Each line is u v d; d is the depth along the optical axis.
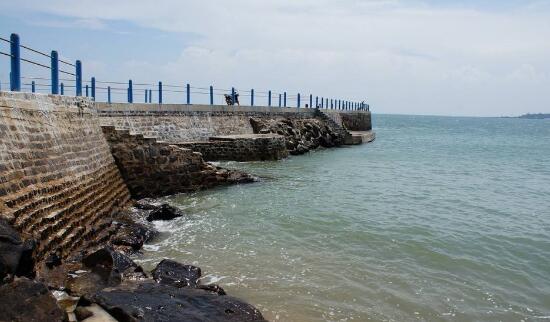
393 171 29.02
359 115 66.38
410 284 10.08
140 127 25.25
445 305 9.12
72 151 13.51
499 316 8.76
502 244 13.21
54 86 14.12
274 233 13.70
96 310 7.34
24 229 8.59
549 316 8.81
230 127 34.03
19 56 11.48
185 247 12.27
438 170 30.45
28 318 6.23
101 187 15.19
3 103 9.96
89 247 11.06
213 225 14.55
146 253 11.75
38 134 11.46
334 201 18.62
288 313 8.54
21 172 9.81
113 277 8.84
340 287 9.77
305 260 11.37
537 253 12.48
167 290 8.47
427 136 78.38
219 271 10.52
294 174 25.88
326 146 45.31
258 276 10.26
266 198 18.92
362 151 43.16
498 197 20.77
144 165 18.73
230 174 21.81
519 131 113.50
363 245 12.71
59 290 8.28
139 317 7.08
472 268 11.20
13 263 6.97
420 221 15.58
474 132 101.44
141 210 16.25
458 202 19.27
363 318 8.46
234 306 8.09
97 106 22.33
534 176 28.52
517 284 10.31
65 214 11.02
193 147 28.20
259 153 31.28
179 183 19.61
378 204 18.31
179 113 28.98
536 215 17.05
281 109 42.06
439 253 12.19
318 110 49.09
